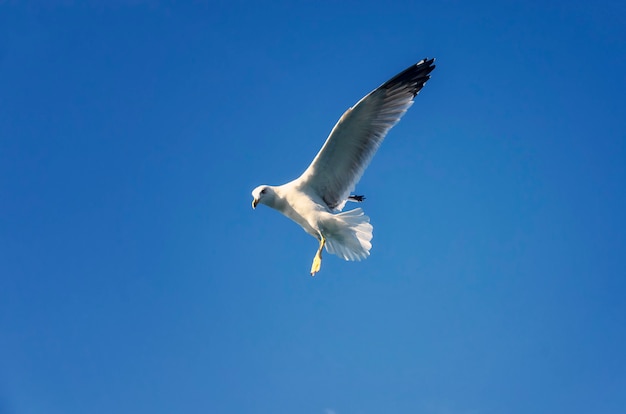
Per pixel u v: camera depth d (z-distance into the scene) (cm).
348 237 1016
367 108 999
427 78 1059
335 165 1032
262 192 1037
